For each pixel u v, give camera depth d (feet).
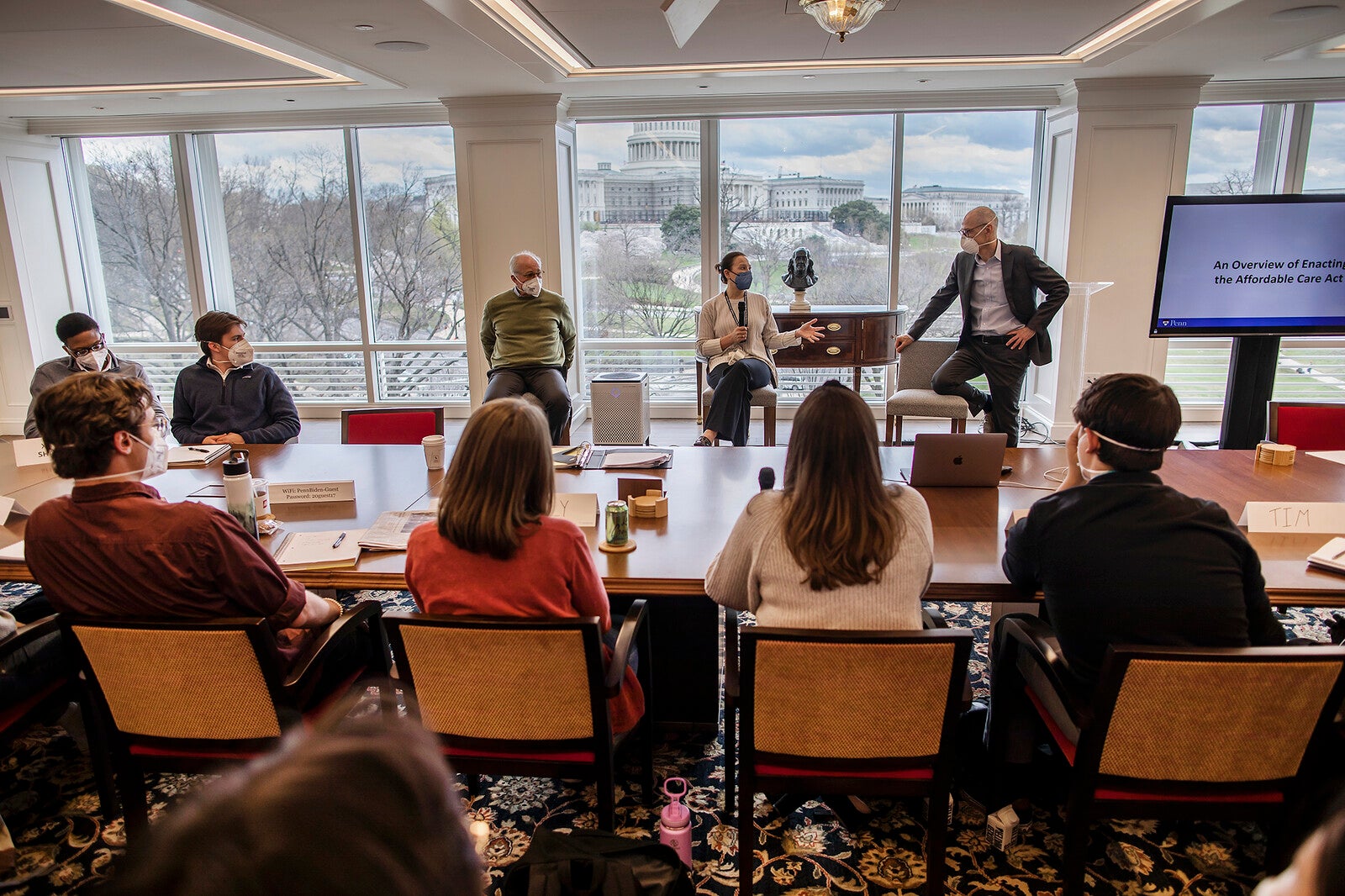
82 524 5.41
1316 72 16.70
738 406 16.17
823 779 5.34
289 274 21.42
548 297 16.71
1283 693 4.66
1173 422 5.14
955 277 14.71
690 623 7.50
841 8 9.84
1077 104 17.33
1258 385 13.75
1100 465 5.46
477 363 19.86
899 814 6.68
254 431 11.23
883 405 21.01
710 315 16.87
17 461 9.86
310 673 5.82
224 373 11.61
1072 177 17.69
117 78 15.83
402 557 6.85
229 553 5.45
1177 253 13.17
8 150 19.63
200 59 14.37
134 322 21.86
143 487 5.57
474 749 5.57
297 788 1.24
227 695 5.39
